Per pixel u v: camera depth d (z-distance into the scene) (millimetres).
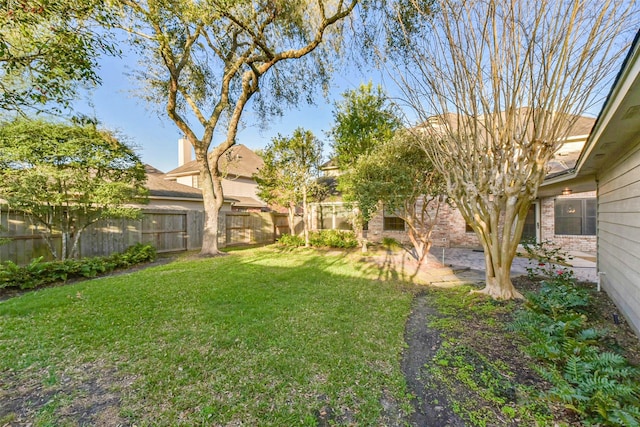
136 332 3436
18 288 5648
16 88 3477
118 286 5559
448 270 7508
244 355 2906
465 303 4629
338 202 14602
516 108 3928
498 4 3711
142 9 6262
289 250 11469
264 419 2041
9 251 6879
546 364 2678
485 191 4602
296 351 2992
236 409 2137
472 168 4531
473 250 11312
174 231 11047
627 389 1980
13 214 6957
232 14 7219
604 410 1875
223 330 3498
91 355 2904
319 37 8219
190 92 10547
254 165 24188
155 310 4188
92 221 7898
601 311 4258
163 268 7535
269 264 8211
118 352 2967
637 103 2484
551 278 5691
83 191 6961
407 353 3041
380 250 11195
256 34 8148
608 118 2859
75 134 6973
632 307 3662
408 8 5730
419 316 4176
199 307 4328
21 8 2775
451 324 3773
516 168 4258
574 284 5234
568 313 3549
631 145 3619
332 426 1995
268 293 5102
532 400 2207
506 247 4742
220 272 6973
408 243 12883
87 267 6715
